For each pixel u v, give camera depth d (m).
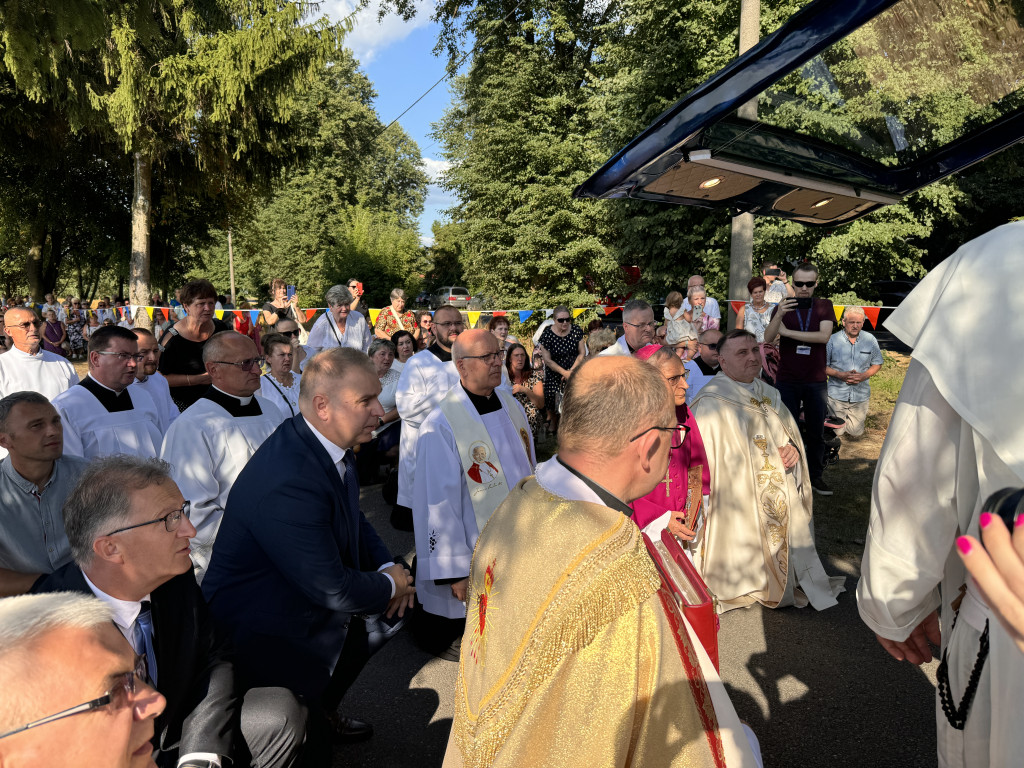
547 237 21.05
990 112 2.62
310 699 2.71
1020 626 0.71
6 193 24.89
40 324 5.69
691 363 6.22
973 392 1.55
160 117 18.95
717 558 4.42
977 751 1.66
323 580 2.57
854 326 7.46
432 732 3.32
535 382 8.20
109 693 1.25
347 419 2.71
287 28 16.83
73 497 2.13
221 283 54.94
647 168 2.80
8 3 3.93
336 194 43.19
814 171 2.95
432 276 46.12
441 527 3.71
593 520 1.45
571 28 22.42
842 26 2.06
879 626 1.86
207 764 2.12
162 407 5.05
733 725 1.48
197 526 3.62
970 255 1.68
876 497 1.84
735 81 2.33
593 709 1.32
